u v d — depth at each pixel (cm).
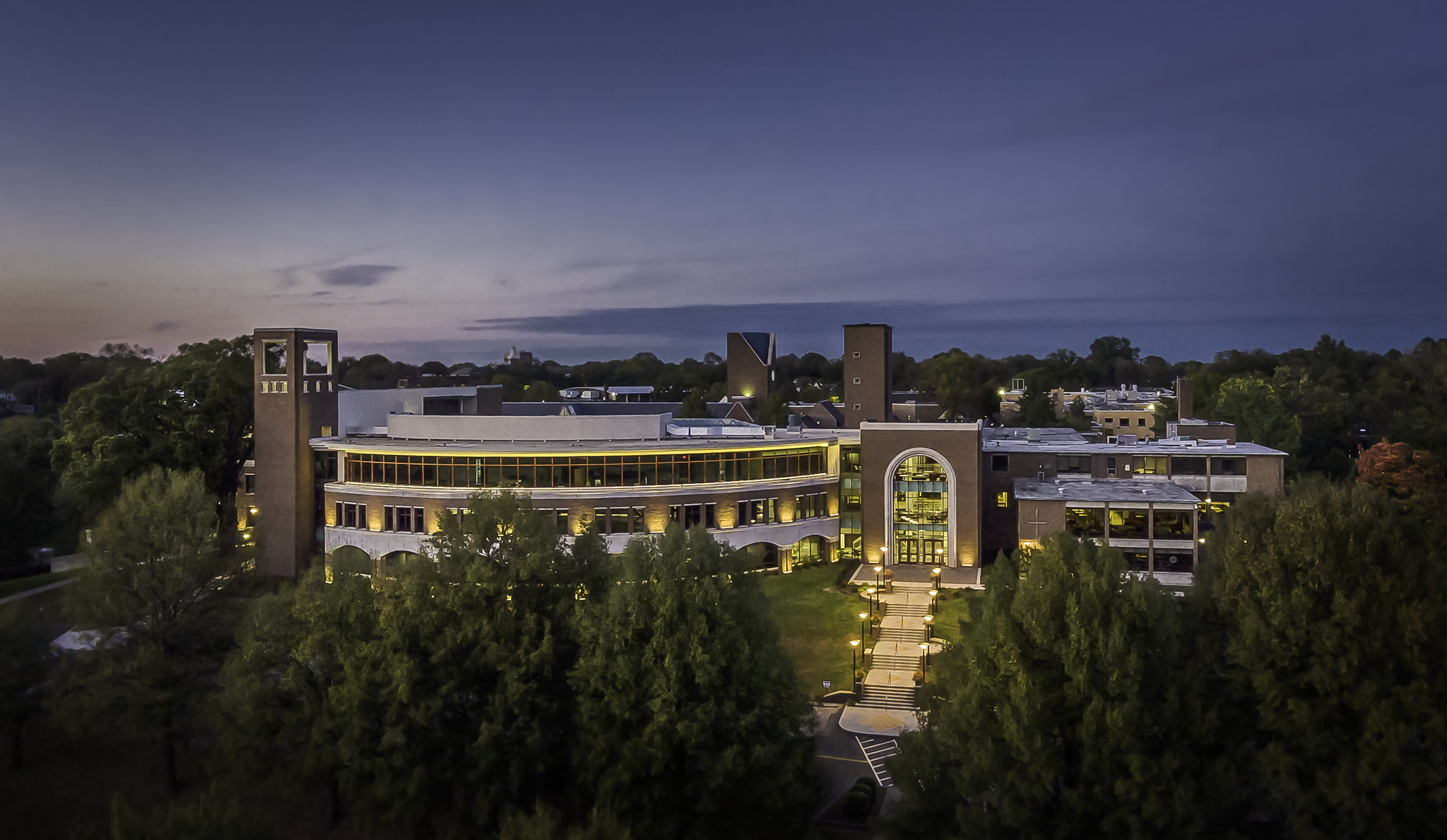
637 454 7719
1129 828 3691
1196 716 3869
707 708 4075
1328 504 4184
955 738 3931
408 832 4666
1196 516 7062
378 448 7719
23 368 18688
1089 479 8394
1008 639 3984
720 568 4534
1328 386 13875
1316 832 3672
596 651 4362
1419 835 3688
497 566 4741
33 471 9069
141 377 8238
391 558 7694
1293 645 3888
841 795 4747
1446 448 8812
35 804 4891
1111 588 4081
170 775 4991
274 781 4831
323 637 4425
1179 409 11600
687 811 4250
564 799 4691
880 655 6319
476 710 4391
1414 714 3647
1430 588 3969
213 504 5638
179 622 5166
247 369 8988
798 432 9412
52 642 5969
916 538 8394
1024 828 3712
